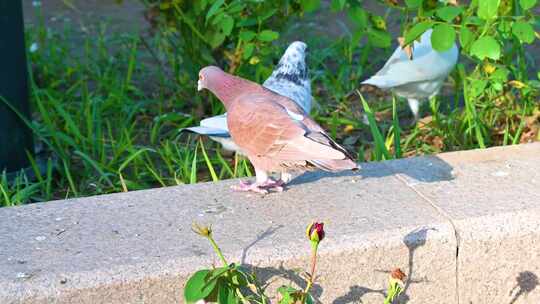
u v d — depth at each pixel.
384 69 5.74
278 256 3.61
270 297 3.66
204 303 3.44
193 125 6.20
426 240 3.76
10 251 3.65
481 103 6.03
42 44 7.56
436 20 5.16
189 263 3.55
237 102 4.04
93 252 3.63
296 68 4.88
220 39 5.89
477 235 3.83
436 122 5.80
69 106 6.39
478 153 4.64
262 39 5.65
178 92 6.63
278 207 4.04
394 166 4.49
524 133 5.82
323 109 6.33
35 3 8.91
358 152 5.76
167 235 3.78
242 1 5.61
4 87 5.18
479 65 5.76
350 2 5.48
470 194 4.12
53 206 4.08
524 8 4.67
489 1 4.61
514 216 3.90
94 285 3.45
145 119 6.42
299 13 6.01
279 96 4.11
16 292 3.39
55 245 3.70
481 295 3.95
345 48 7.25
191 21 6.09
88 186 5.36
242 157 5.20
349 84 6.82
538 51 7.44
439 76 5.66
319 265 3.66
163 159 5.54
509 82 5.78
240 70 6.10
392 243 3.72
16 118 5.30
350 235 3.73
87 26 8.61
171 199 4.14
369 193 4.16
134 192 4.23
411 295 3.85
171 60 6.96
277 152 3.82
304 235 3.75
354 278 3.73
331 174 4.39
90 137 5.75
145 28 8.51
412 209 3.97
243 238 3.74
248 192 4.20
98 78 6.83
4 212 4.01
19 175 5.33
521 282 3.96
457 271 3.87
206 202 4.11
